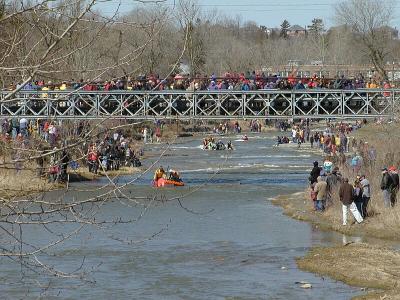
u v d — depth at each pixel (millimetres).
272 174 112688
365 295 41656
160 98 99750
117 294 41719
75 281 43812
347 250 53438
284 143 180375
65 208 17672
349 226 62094
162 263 49906
